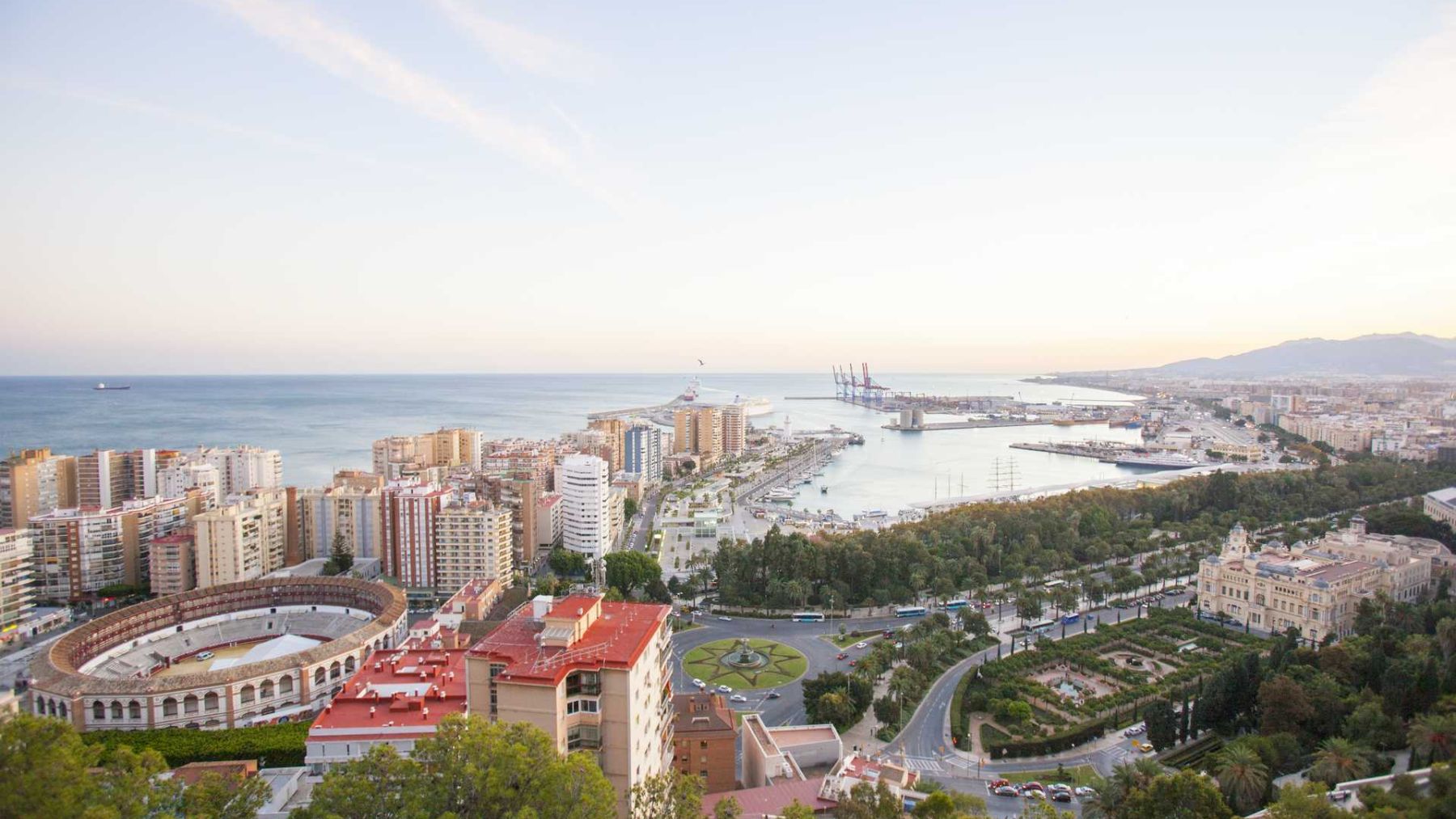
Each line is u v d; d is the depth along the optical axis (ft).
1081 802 623.36
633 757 455.63
